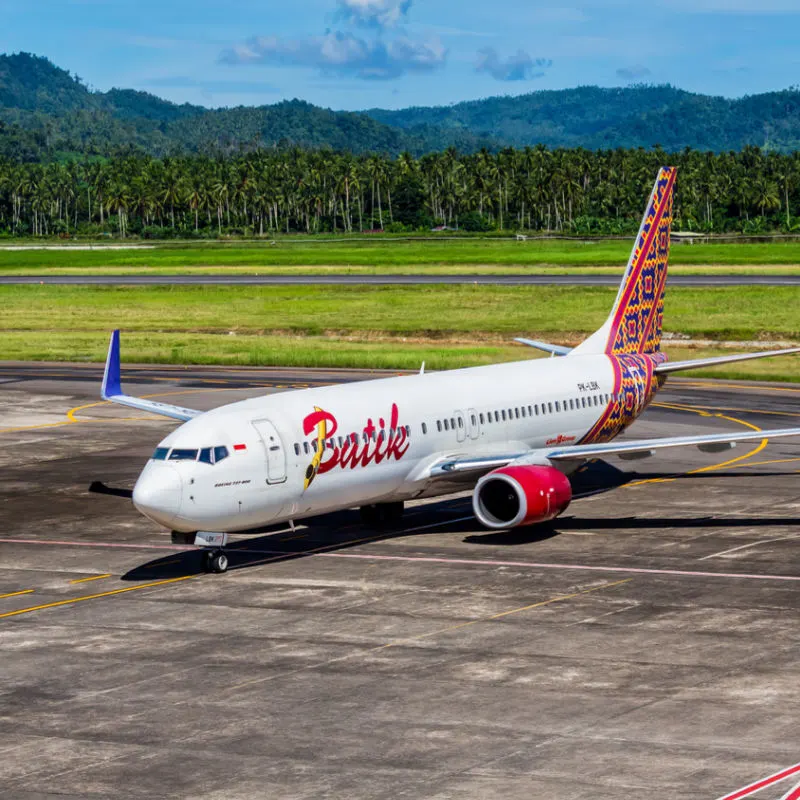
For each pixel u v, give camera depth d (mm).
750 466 90875
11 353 173250
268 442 60500
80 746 38656
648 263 86750
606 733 38875
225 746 38438
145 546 68688
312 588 58406
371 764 36750
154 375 149750
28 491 84750
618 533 69812
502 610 54000
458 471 67875
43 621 53719
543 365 80500
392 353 165125
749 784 34656
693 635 49688
